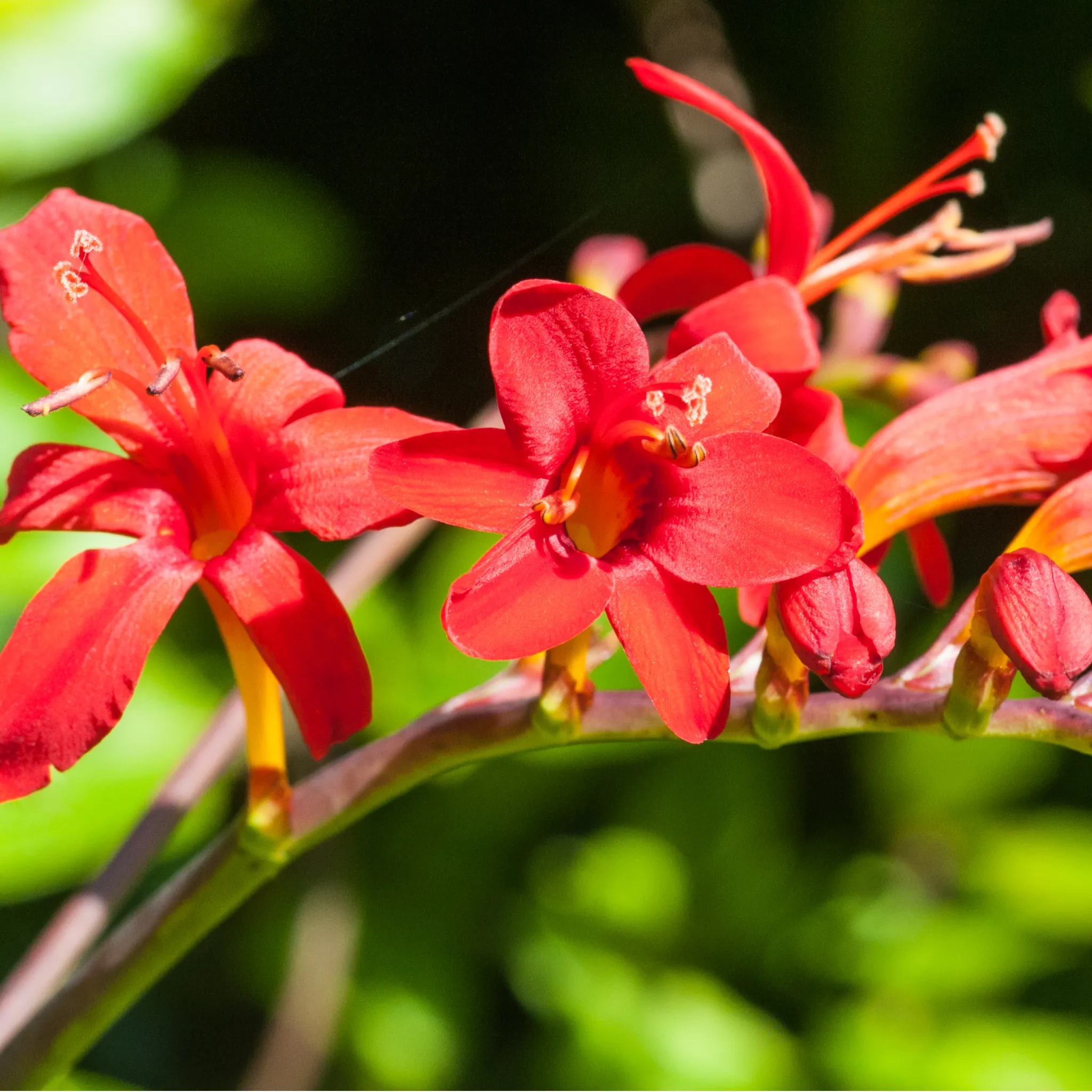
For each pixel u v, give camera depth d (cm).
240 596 47
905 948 73
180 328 48
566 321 46
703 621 46
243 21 79
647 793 78
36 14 65
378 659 66
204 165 80
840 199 100
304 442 47
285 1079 72
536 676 49
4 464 62
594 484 46
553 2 106
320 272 80
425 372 102
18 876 57
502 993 84
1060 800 82
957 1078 68
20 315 47
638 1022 72
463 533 68
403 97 107
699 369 46
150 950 49
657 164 103
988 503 49
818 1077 71
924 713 48
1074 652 46
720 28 99
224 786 68
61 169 73
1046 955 72
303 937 74
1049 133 100
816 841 81
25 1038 49
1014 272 101
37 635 46
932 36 96
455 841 78
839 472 48
